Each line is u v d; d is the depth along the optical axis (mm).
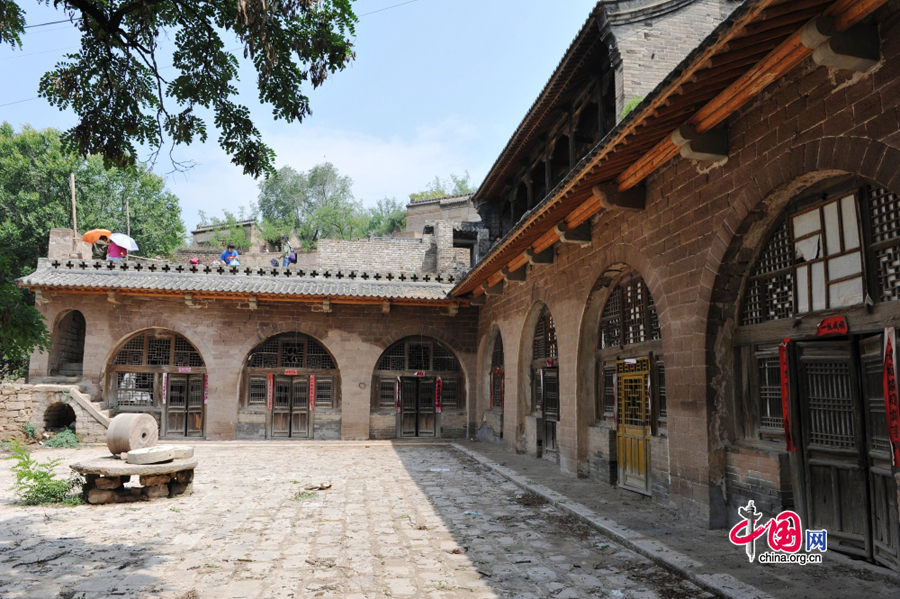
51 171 26297
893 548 5371
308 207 54594
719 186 7184
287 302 19422
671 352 8195
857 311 5707
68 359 19547
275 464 14211
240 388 19125
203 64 6848
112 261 18641
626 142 7203
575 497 9688
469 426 20109
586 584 5805
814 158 5699
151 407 18781
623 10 11555
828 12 4805
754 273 7215
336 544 7246
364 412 19484
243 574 6094
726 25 4898
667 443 8836
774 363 6957
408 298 18953
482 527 8094
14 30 5695
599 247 10641
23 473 9484
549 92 13859
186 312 18812
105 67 6652
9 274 5738
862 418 5773
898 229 5332
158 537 7504
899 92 4789
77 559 6555
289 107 6754
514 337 16156
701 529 7383
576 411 11688
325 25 6316
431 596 5520
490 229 21828
